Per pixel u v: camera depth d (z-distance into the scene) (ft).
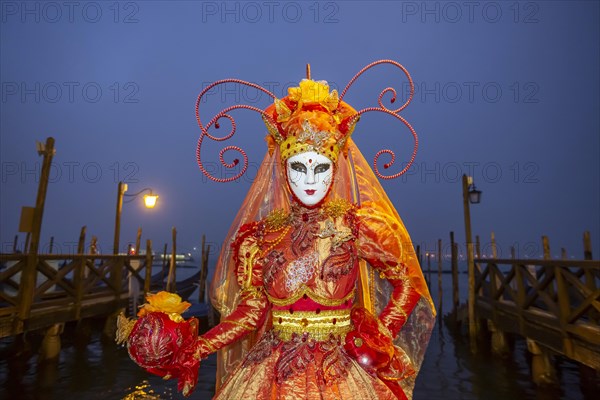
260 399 4.91
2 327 23.86
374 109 5.89
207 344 5.14
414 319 5.88
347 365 5.14
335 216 5.60
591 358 18.60
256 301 5.56
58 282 30.17
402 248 5.71
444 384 24.44
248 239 5.73
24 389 22.04
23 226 25.55
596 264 17.52
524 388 23.67
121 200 50.83
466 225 38.83
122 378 24.17
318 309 5.28
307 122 5.58
